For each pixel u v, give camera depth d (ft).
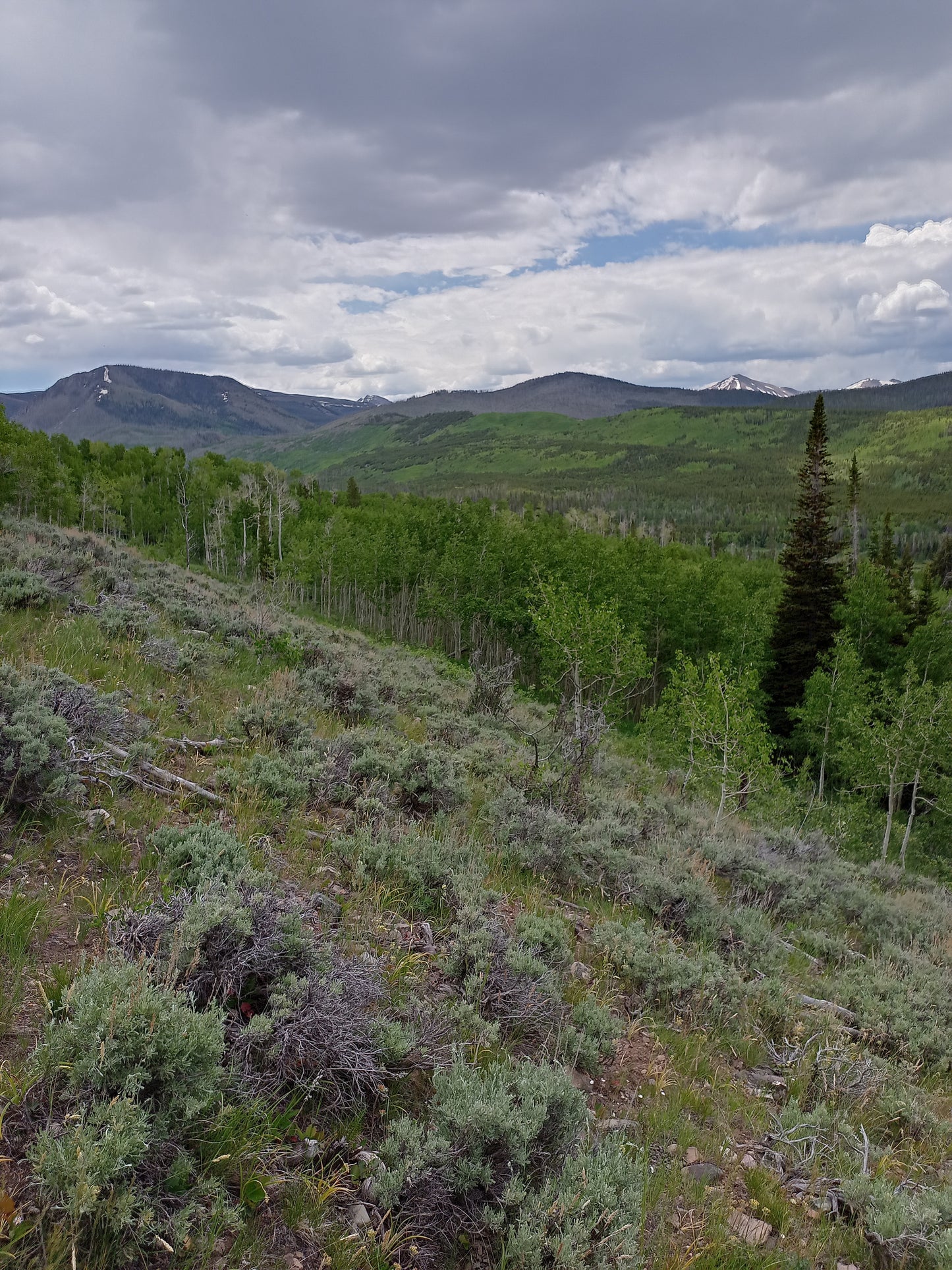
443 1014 13.96
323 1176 10.05
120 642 30.66
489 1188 10.40
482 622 188.96
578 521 381.60
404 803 25.13
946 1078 19.92
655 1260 10.66
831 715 110.42
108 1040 8.80
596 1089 14.40
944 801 90.58
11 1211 7.57
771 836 46.01
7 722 16.35
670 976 19.13
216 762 22.13
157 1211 8.34
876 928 32.17
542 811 26.78
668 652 164.86
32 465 207.62
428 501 394.11
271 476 274.77
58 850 14.57
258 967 12.14
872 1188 13.14
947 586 268.41
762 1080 17.03
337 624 181.06
